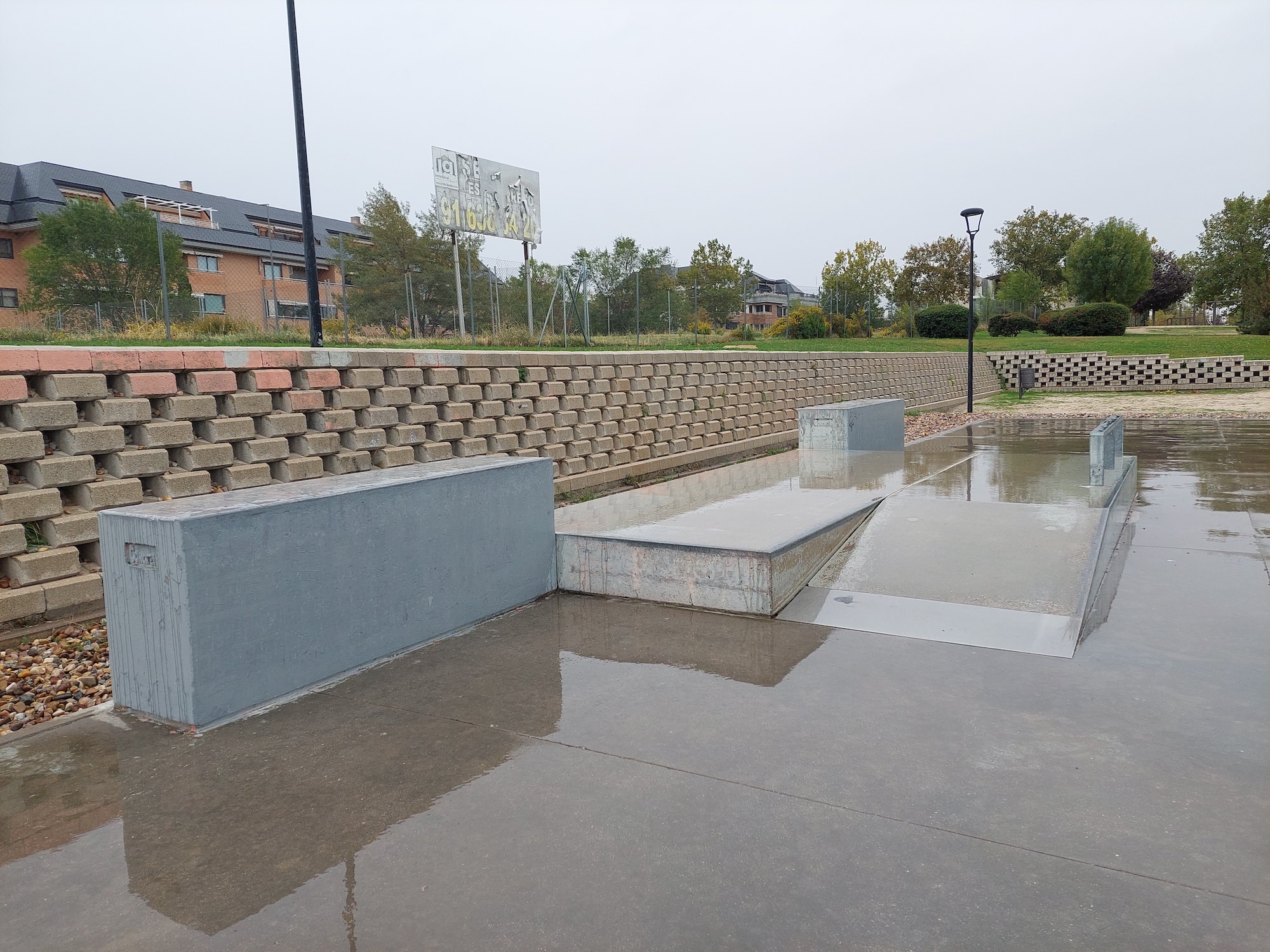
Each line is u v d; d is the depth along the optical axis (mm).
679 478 10867
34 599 5176
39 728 3869
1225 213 57812
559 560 6121
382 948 2266
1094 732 3557
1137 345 36188
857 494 8672
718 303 55375
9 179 40562
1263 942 2221
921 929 2299
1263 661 4363
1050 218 68312
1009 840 2740
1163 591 5672
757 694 4070
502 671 4469
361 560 4523
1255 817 2861
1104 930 2281
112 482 5734
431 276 33000
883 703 3928
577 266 31844
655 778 3230
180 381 6367
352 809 3045
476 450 8789
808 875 2566
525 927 2342
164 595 3762
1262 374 26875
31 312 31594
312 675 4277
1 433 5223
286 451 6965
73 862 2744
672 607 5641
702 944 2252
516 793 3133
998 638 4781
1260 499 8891
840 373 18750
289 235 51188
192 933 2355
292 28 10242
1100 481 9039
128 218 33000
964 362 28219
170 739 3701
